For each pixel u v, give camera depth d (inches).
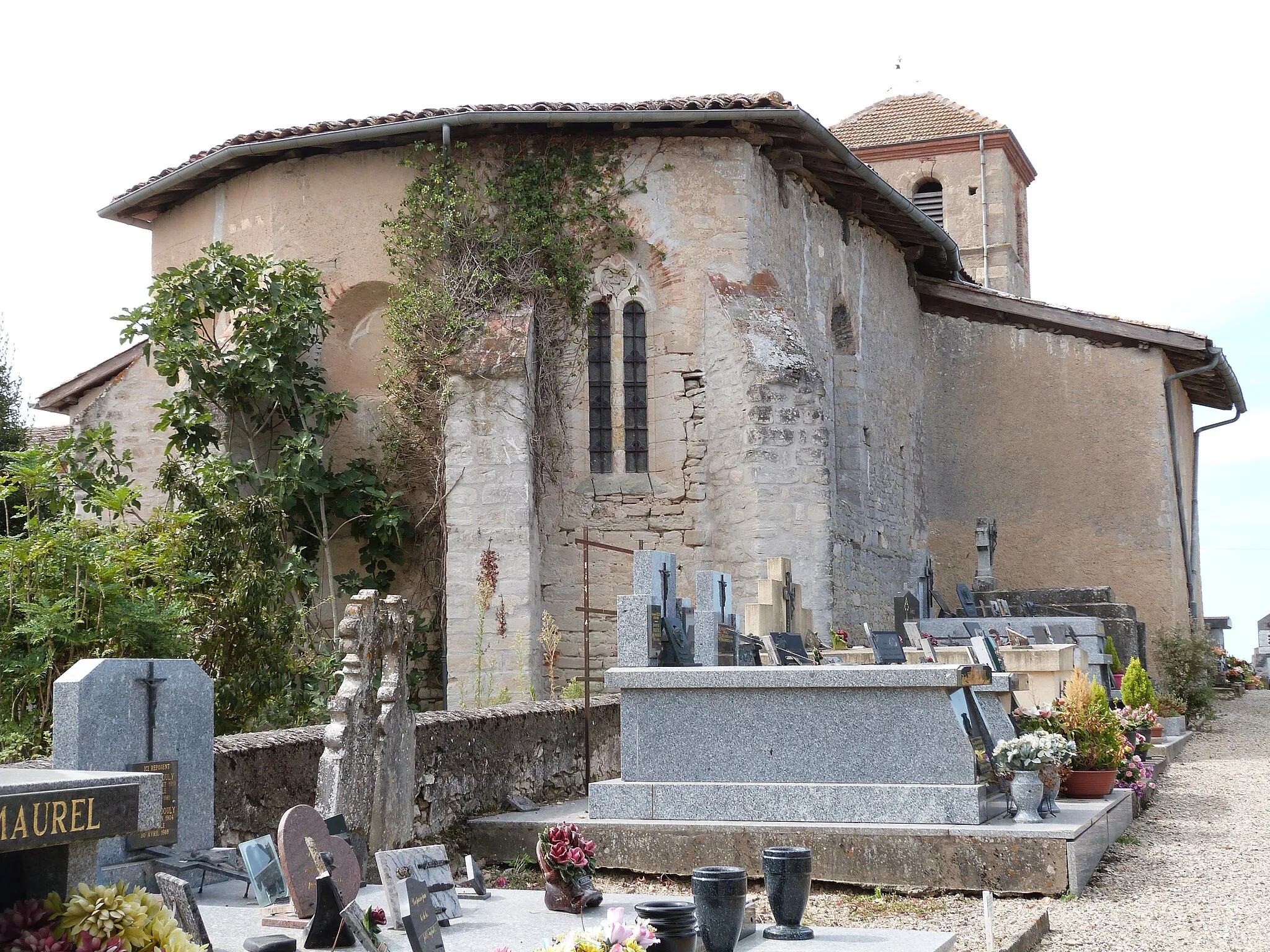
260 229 715.4
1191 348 905.5
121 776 180.1
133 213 780.6
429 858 253.6
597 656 674.2
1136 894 319.0
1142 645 824.9
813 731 347.6
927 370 973.8
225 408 678.5
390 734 317.7
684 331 689.6
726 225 692.7
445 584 640.4
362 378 710.5
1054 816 353.1
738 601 653.3
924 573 861.2
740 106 668.7
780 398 656.4
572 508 685.9
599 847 346.9
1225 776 553.6
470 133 687.1
